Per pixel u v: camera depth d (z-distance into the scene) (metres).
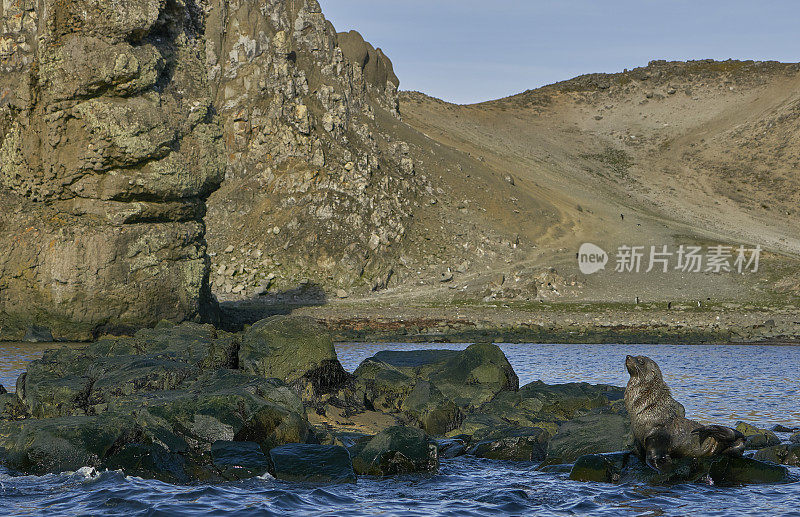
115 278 57.06
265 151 99.44
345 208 93.75
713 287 85.31
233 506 12.09
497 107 180.00
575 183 132.12
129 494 12.64
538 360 46.41
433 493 13.50
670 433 14.37
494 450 16.84
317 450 14.83
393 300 80.94
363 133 109.75
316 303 79.50
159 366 19.00
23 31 65.19
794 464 15.49
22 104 58.31
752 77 179.00
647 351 53.12
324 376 20.25
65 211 58.75
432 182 110.38
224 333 26.11
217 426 15.01
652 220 115.25
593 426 16.95
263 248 89.31
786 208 122.50
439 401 20.06
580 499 13.05
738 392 30.59
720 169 140.25
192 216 61.50
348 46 130.12
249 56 104.75
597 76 199.38
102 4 56.00
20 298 56.91
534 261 94.88
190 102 60.66
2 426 16.72
